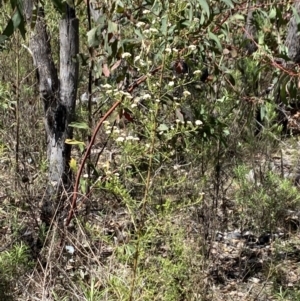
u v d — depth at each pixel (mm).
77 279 3980
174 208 3406
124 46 4105
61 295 3879
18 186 4746
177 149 4605
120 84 4434
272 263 4695
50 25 4973
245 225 5309
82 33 5469
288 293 4473
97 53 4480
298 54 7305
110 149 4934
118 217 4508
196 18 3906
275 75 4934
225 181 5434
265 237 5254
